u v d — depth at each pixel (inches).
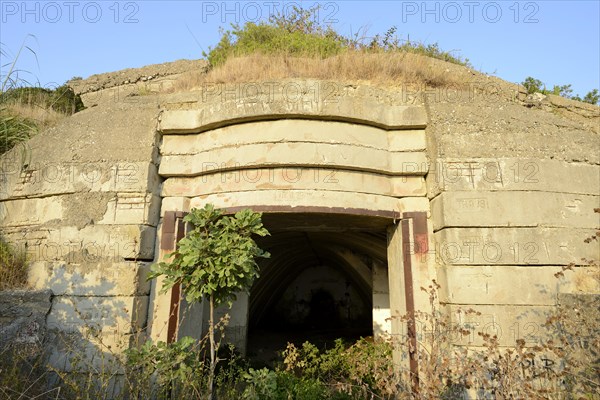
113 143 266.1
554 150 244.4
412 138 258.8
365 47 402.0
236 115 249.3
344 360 287.3
